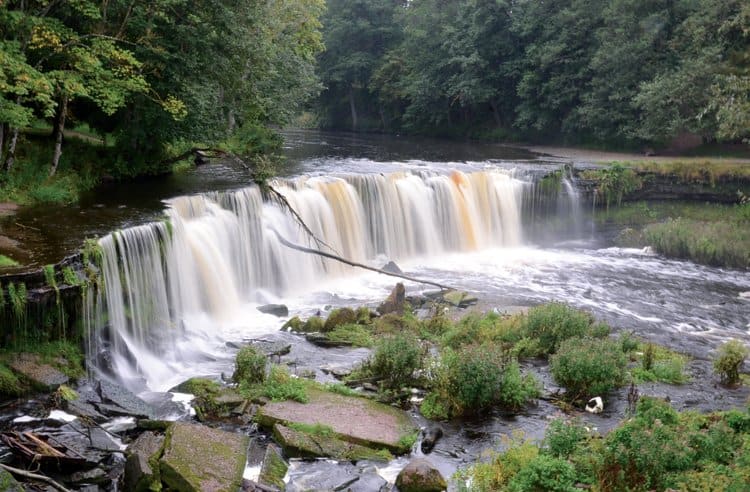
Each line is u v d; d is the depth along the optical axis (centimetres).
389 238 2844
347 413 1418
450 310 2139
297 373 1627
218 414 1395
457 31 5569
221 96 2759
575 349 1606
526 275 2673
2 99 1933
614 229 3291
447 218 3012
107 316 1639
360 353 1772
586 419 1439
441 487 1164
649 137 3941
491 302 2272
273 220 2406
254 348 1641
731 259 2830
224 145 3344
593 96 4391
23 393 1338
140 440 1241
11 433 1197
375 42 7181
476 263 2848
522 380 1561
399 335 1666
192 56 2392
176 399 1457
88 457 1171
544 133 5203
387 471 1238
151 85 2417
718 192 3300
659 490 1084
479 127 5866
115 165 2572
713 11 3506
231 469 1170
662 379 1664
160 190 2361
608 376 1557
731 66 3488
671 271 2762
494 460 1224
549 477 1129
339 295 2308
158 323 1814
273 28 3541
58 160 2398
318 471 1220
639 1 4050
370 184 2789
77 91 2055
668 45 4044
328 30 7225
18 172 2230
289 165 3300
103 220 1922
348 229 2683
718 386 1647
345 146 4781
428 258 2909
